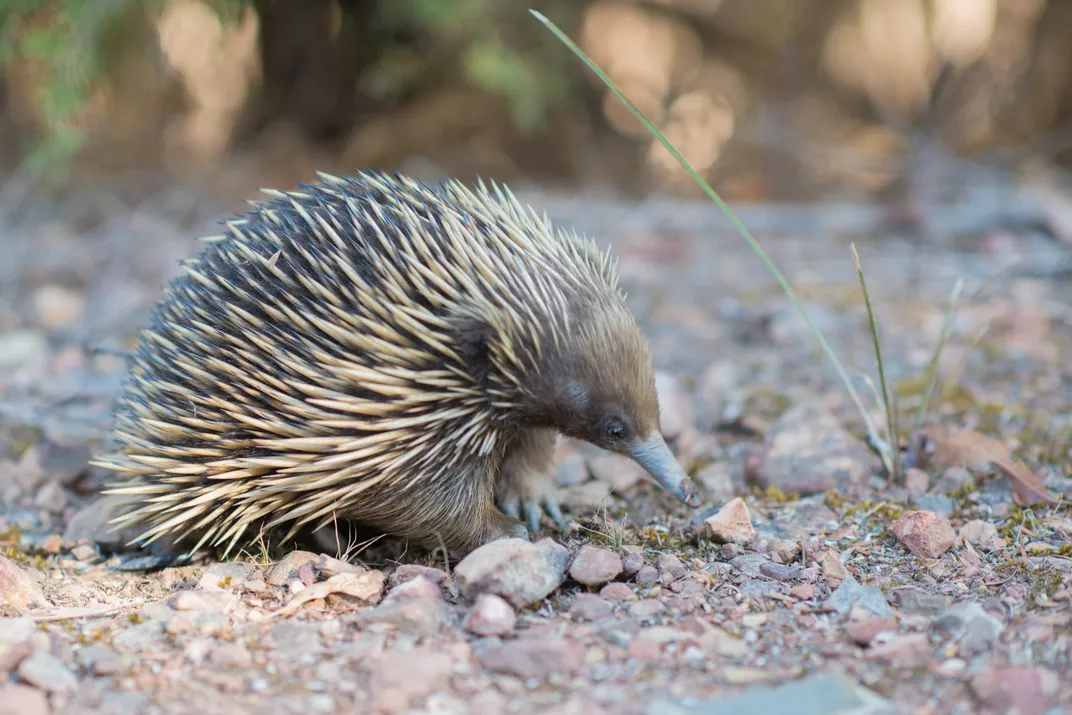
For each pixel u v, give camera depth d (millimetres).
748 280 16109
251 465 7105
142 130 21469
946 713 5578
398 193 7258
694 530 7918
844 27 23625
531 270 6832
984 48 22312
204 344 7129
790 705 5559
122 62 20391
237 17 16562
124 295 15273
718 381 12031
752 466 9281
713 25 22984
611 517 8578
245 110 22359
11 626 6148
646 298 15477
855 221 18078
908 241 17312
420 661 5922
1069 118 22000
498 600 6527
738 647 6246
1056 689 5691
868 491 8836
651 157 21703
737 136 21469
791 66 22125
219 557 8164
